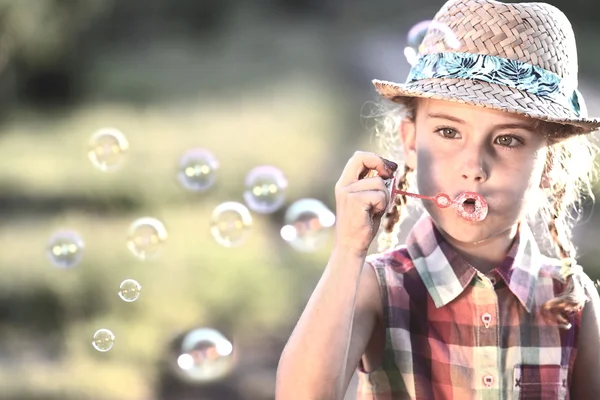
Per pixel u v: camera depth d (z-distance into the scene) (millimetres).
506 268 2445
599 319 2510
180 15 31203
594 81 20016
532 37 2344
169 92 23219
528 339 2438
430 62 2391
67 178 13852
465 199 2281
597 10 27234
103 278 8555
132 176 13188
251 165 14336
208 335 3531
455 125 2322
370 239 2215
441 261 2445
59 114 21719
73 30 22172
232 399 6863
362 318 2387
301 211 3275
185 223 11148
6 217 12125
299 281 9039
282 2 32594
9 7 19078
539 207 2633
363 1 31266
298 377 2168
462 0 2406
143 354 7230
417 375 2406
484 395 2396
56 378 6742
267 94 21734
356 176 2285
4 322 8039
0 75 21016
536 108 2281
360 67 24203
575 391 2500
